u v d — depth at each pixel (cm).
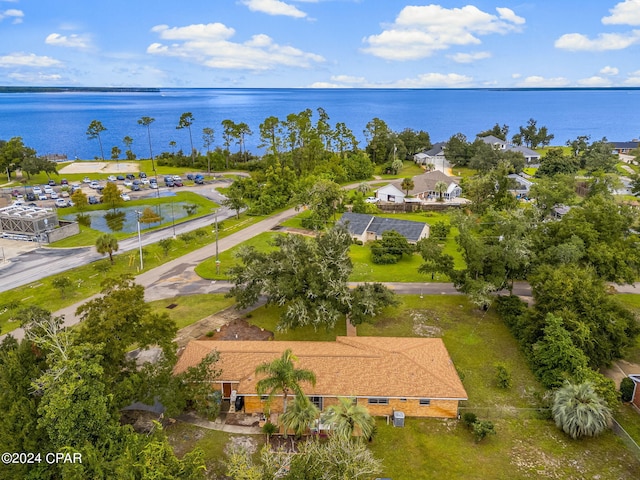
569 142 17050
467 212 8519
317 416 2788
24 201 9338
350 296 4022
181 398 2900
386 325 4416
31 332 2792
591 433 2886
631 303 4862
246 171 13700
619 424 3075
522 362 3809
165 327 3022
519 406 3266
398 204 9069
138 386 2736
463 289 4588
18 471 2217
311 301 4069
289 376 2711
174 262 6112
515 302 4469
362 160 12588
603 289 3941
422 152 15325
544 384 3462
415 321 4491
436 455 2803
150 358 3809
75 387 2173
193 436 2950
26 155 11644
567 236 4709
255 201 9062
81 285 5278
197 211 9056
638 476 2644
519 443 2916
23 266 5888
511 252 4306
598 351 3528
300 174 11781
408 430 3031
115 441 2308
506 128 17875
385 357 3369
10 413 2248
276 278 4156
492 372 3672
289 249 4259
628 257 4494
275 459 2270
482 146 12938
